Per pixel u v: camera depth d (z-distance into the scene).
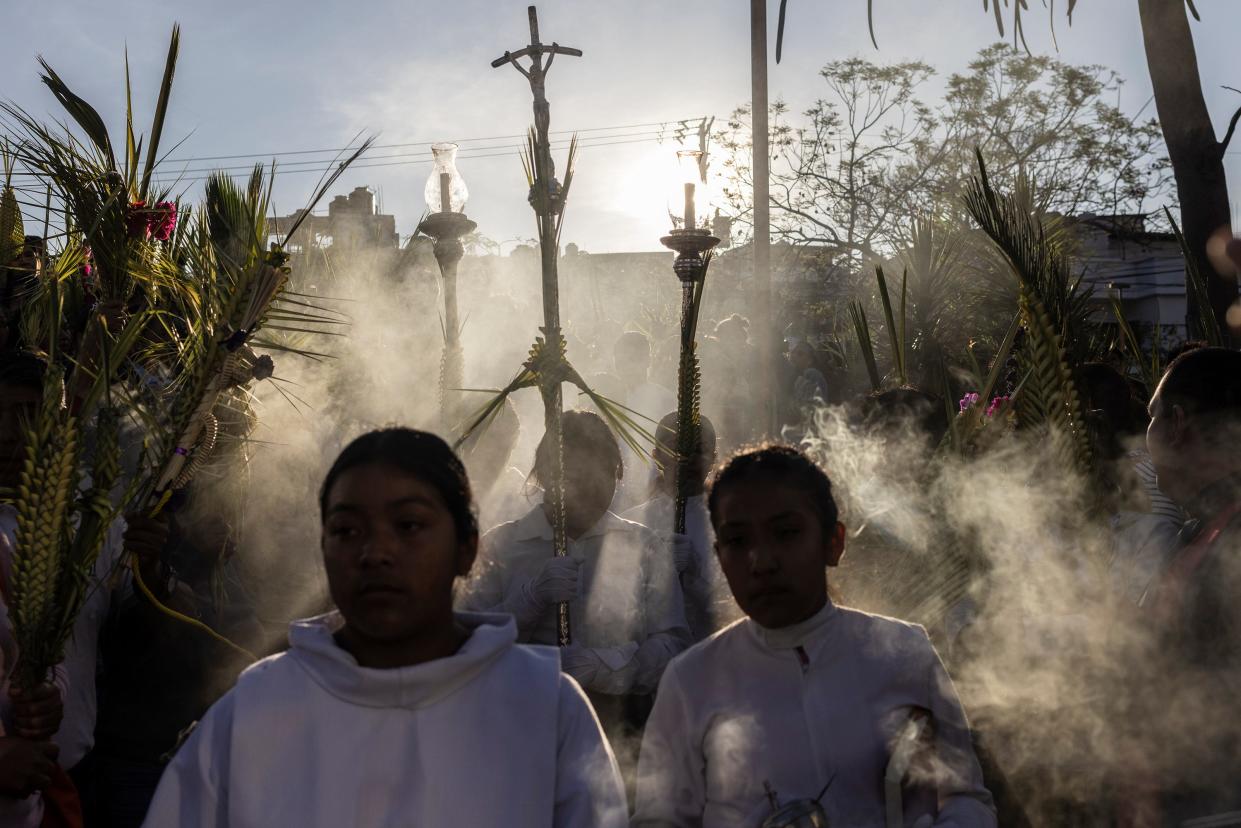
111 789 3.23
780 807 2.09
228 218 3.37
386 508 1.79
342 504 1.80
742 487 2.20
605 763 1.89
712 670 2.29
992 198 2.71
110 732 3.22
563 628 3.31
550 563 3.32
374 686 1.79
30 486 2.42
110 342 3.12
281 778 1.79
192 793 1.83
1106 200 26.80
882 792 2.16
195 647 3.25
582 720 1.91
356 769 1.78
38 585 2.42
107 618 3.18
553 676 1.92
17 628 2.43
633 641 3.43
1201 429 2.40
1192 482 2.43
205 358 2.85
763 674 2.23
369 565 1.77
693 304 3.96
